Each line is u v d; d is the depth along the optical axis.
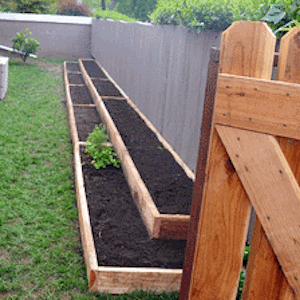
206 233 1.81
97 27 17.84
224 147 1.70
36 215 4.39
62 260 3.60
